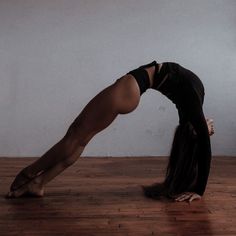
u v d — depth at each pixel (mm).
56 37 4031
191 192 2723
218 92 4152
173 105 4137
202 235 2098
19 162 3900
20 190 2727
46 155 2711
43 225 2225
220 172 3482
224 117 4184
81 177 3316
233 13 4047
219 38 4082
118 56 4086
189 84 2570
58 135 4145
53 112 4121
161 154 4168
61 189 2951
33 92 4090
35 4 3977
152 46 4082
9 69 4051
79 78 4094
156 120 4164
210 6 4039
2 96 4078
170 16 4047
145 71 2629
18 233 2105
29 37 4016
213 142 4180
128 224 2248
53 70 4074
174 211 2469
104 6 4016
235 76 4137
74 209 2500
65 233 2109
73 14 4012
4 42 4012
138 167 3699
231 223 2270
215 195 2797
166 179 2871
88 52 4066
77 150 2703
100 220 2309
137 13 4035
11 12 3973
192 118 2535
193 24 4059
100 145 4172
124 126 4168
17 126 4121
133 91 2549
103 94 2586
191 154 2674
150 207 2543
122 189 2961
